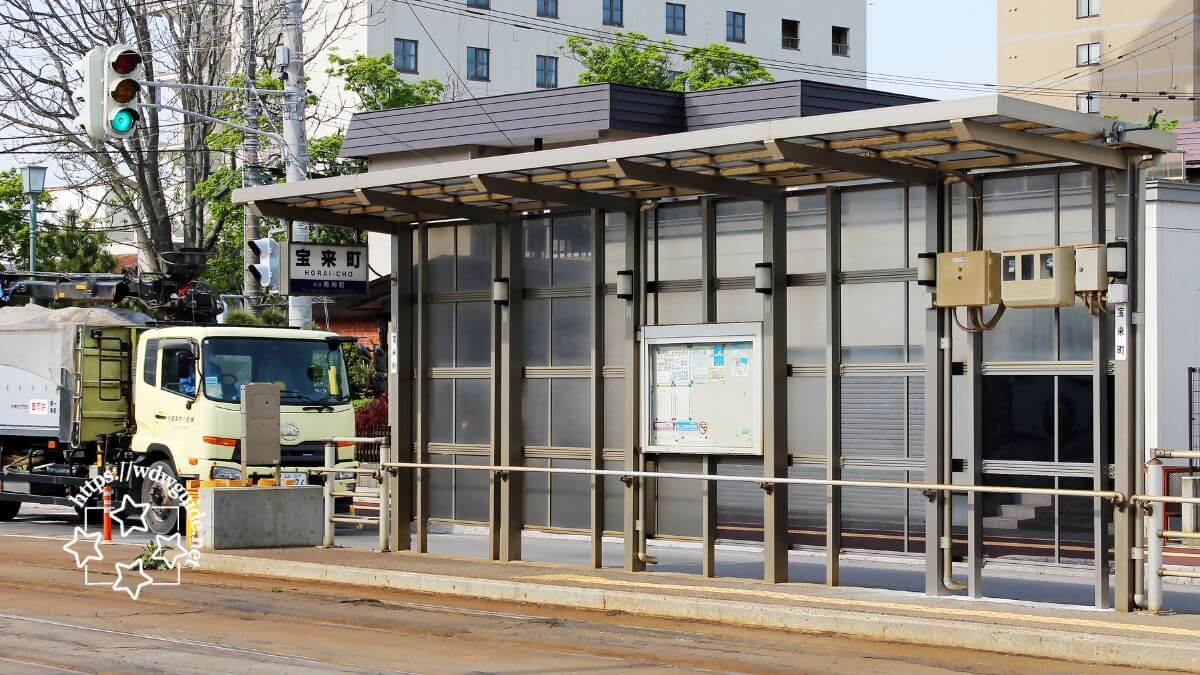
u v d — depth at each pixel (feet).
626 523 49.70
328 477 58.75
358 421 120.26
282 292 57.31
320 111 199.52
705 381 48.21
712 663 35.60
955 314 43.39
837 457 45.34
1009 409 47.62
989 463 43.47
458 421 56.95
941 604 41.14
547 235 54.54
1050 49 241.96
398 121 111.96
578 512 53.52
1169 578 54.70
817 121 38.81
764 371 46.60
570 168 45.80
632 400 49.78
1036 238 43.65
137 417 75.05
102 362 77.10
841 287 47.83
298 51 84.74
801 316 48.93
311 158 130.52
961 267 41.93
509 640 39.42
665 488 50.67
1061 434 46.68
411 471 57.88
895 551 48.49
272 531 58.90
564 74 229.45
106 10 145.79
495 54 222.48
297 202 53.83
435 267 57.57
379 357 77.87
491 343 54.39
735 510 50.80
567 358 54.03
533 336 54.90
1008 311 45.03
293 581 52.85
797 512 51.26
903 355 46.88
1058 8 240.94
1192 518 67.36
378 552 56.70
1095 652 35.19
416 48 213.87
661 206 50.72
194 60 151.12
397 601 47.42
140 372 75.10
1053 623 37.50
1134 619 37.93
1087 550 46.32
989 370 43.39
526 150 107.34
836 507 45.27
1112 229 42.24
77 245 137.18
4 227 135.23
